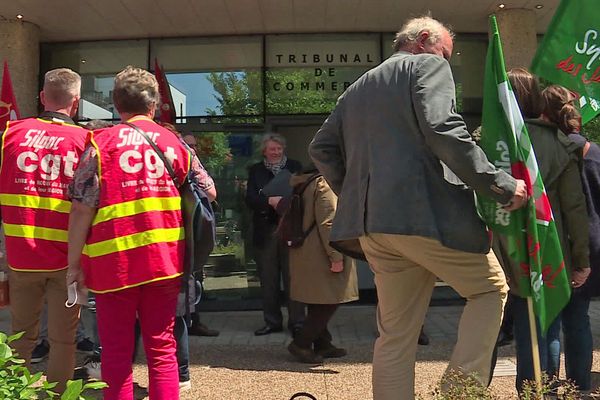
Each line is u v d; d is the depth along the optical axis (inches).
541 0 279.6
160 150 120.1
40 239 136.3
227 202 325.4
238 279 323.3
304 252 194.7
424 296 111.7
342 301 193.2
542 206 108.4
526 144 108.2
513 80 137.8
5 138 139.1
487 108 110.9
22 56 293.3
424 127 98.1
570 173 136.9
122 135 118.3
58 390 139.3
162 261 116.6
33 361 202.2
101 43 327.3
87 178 115.5
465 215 102.3
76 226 115.9
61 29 307.7
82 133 142.9
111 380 114.4
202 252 128.0
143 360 205.8
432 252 102.3
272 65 325.1
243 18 298.5
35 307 143.3
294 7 283.9
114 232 114.4
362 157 107.3
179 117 325.7
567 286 110.2
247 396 165.9
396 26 315.0
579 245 137.3
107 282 114.1
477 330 103.5
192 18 296.0
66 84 143.3
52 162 138.0
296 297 196.7
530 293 108.3
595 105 143.6
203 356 213.5
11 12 283.0
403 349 108.7
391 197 101.0
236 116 326.3
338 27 315.6
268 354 216.2
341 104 115.9
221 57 326.0
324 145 118.0
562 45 141.6
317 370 192.5
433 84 100.3
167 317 120.9
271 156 250.4
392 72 105.3
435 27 112.0
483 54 326.0
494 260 106.3
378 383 108.7
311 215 196.2
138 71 127.3
